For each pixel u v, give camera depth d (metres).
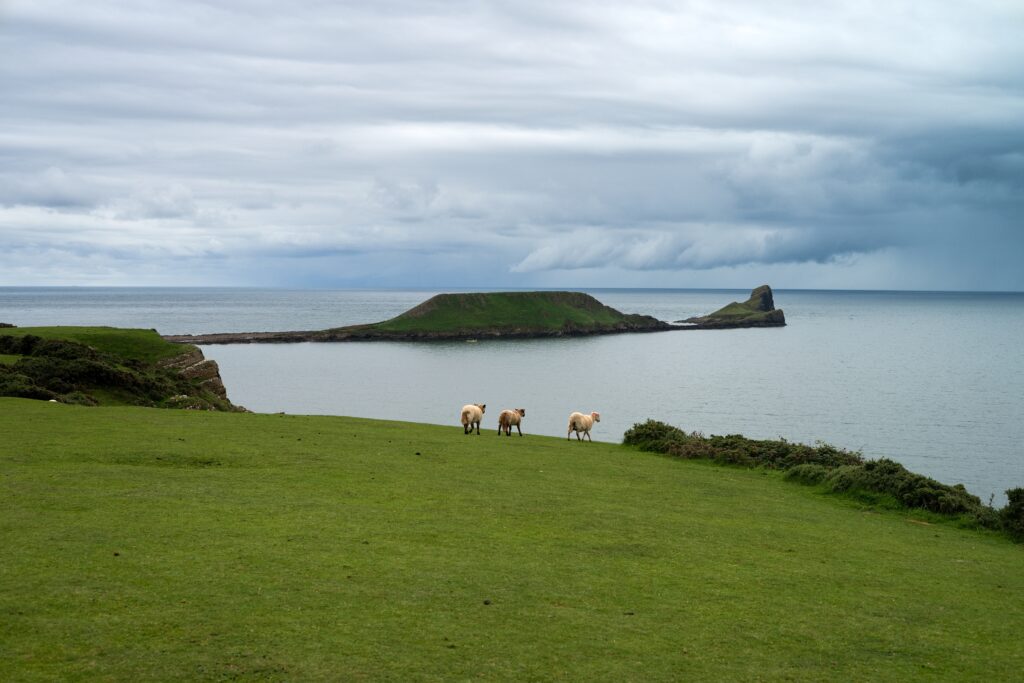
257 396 113.12
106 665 12.27
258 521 20.72
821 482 33.44
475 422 42.69
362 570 17.33
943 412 99.38
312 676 12.31
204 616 14.30
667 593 17.55
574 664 13.46
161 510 21.19
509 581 17.42
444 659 13.25
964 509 28.73
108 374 56.03
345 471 28.41
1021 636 16.50
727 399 111.44
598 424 88.00
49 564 16.39
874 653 15.02
